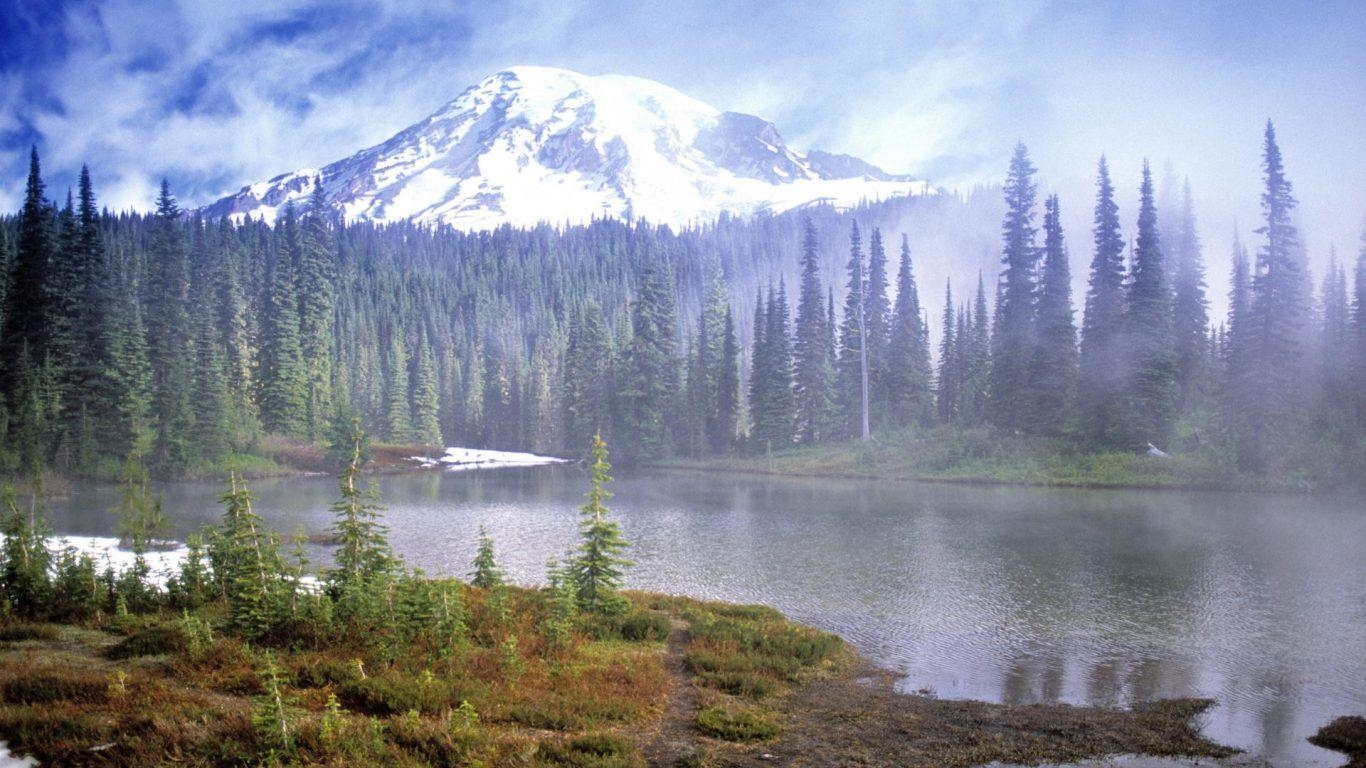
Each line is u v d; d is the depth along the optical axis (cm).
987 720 1439
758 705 1494
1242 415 5522
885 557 3111
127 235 15438
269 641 1579
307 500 5131
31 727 1114
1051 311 6581
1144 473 5562
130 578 2033
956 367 8838
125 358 6481
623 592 2431
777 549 3306
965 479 6116
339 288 15612
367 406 10794
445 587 1644
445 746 1086
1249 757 1280
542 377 11988
